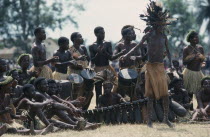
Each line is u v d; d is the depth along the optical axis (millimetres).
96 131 14719
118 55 18719
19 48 78938
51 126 14344
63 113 15383
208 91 17969
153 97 15484
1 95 14602
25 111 15383
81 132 14500
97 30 19266
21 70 17578
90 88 18734
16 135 14031
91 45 19359
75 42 19406
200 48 19188
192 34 18969
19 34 80125
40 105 14805
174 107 17094
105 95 17766
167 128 15227
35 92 15422
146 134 13898
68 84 17672
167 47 15648
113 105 17281
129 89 18203
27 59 17547
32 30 79688
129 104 17016
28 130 14117
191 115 17609
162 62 15305
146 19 15266
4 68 14961
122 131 14680
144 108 16953
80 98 16656
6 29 79312
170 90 17828
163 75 15266
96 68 19234
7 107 14266
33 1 79562
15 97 16453
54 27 82438
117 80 18578
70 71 19188
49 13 81688
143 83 17719
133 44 19047
